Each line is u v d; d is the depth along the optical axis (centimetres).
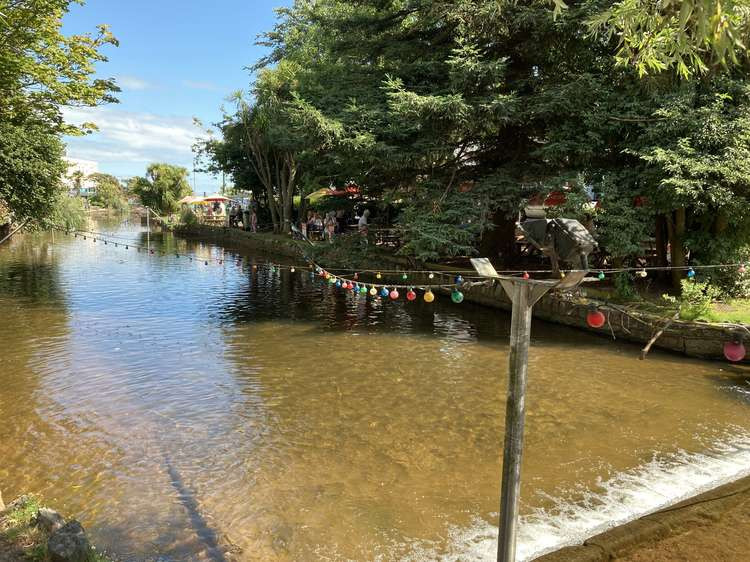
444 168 1602
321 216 3145
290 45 3083
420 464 607
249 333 1217
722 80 1129
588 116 1216
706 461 608
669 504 519
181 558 441
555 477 575
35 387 852
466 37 1462
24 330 1221
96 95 1164
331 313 1441
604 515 502
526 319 300
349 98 1524
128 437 675
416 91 1495
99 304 1538
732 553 407
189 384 872
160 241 3884
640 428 697
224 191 6134
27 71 1049
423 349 1084
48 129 1227
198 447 650
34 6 1002
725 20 286
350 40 1752
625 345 1084
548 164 1352
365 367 966
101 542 461
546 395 815
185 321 1334
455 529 483
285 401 801
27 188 2056
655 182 1120
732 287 1166
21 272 2161
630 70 1203
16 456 623
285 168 3428
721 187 1037
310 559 441
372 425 716
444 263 1775
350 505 523
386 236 2139
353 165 1548
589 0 1166
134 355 1032
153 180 6419
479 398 814
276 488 555
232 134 3481
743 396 804
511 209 1409
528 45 1372
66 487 554
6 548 383
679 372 915
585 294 1236
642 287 1286
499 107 1250
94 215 7362
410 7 1485
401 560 439
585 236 494
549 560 397
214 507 519
